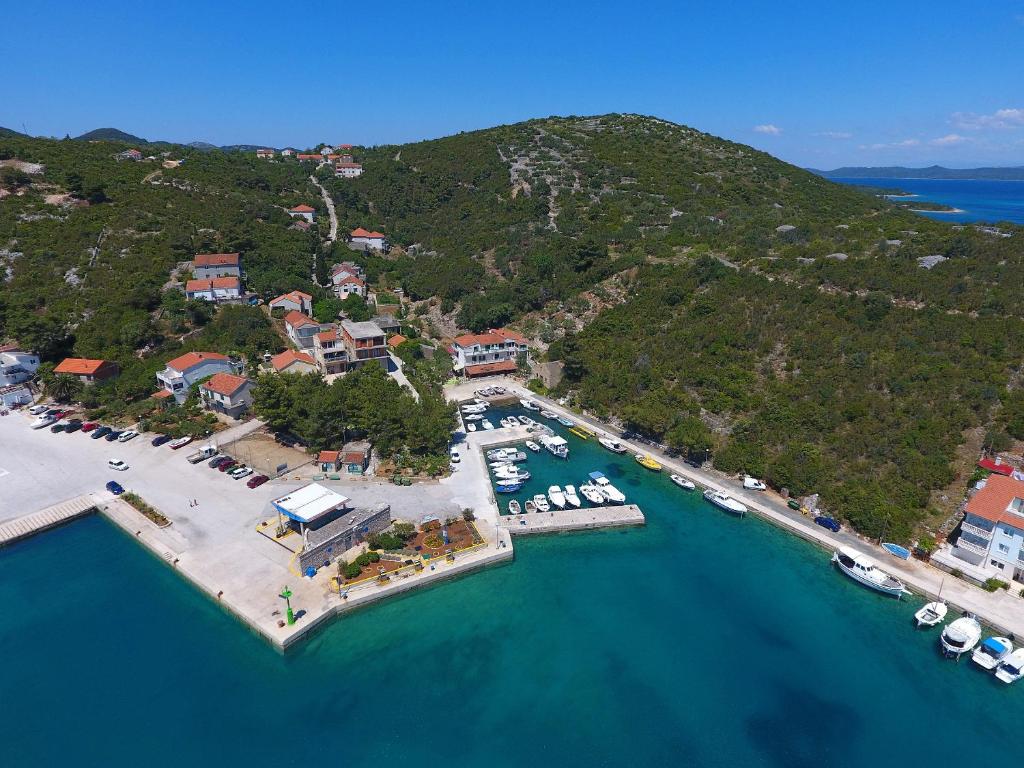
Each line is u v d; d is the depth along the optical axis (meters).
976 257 107.19
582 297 139.88
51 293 120.44
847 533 71.69
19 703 49.84
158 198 162.00
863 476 75.75
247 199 182.62
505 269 160.50
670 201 178.50
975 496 64.31
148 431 93.50
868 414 82.75
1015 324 87.44
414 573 63.38
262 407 87.94
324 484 79.88
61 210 145.50
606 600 63.12
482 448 94.19
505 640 57.41
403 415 88.06
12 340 111.81
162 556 65.62
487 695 51.47
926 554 65.75
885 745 47.66
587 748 47.00
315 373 97.25
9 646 55.28
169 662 53.81
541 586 64.94
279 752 46.00
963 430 77.25
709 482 83.94
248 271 146.62
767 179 198.62
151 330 116.81
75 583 63.16
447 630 58.47
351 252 179.88
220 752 45.91
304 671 53.19
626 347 114.31
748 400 92.31
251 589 60.44
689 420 91.75
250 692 51.12
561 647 56.78
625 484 85.31
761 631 59.22
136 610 59.47
